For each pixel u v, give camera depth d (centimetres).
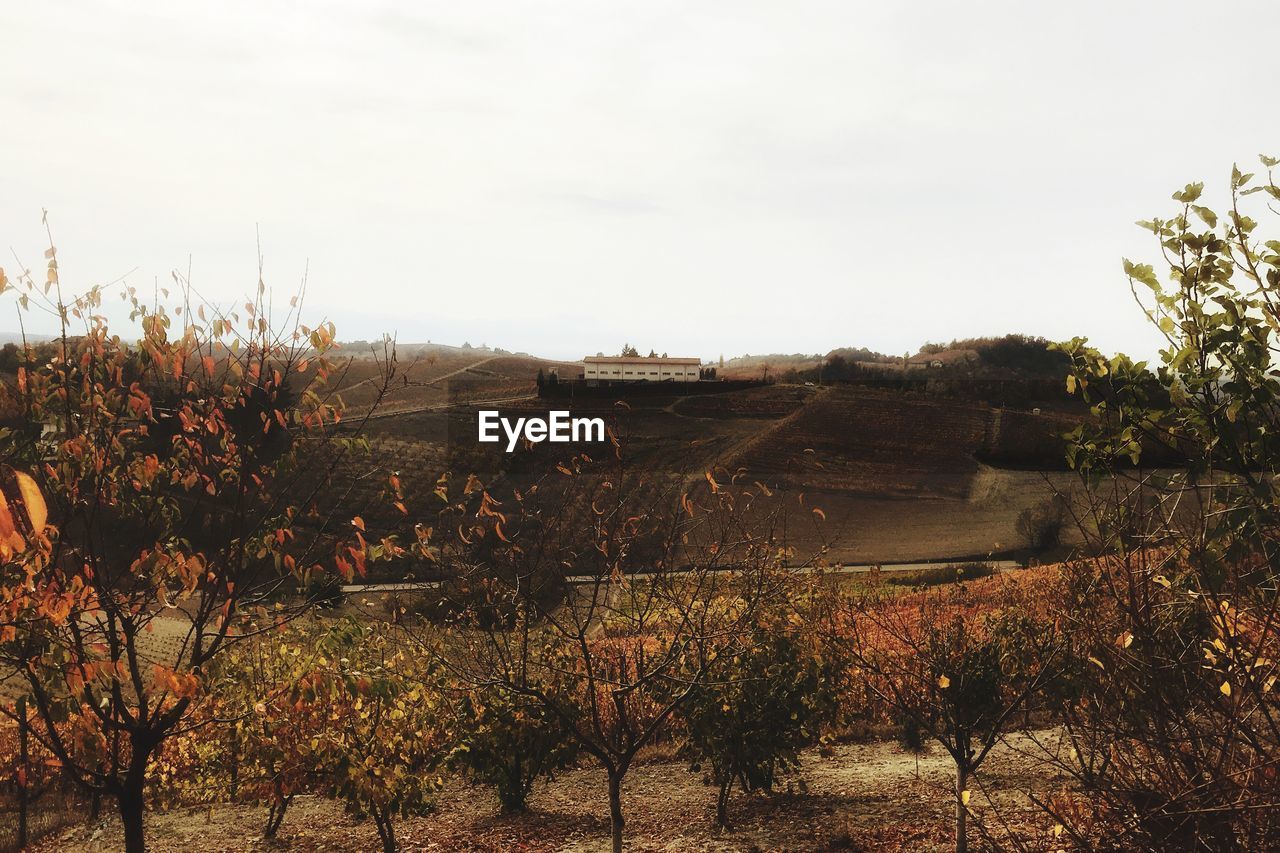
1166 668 322
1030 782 1211
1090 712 361
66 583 598
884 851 1055
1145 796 329
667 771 1817
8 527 171
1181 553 341
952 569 5269
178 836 1545
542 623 896
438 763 1152
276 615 725
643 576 786
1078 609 382
